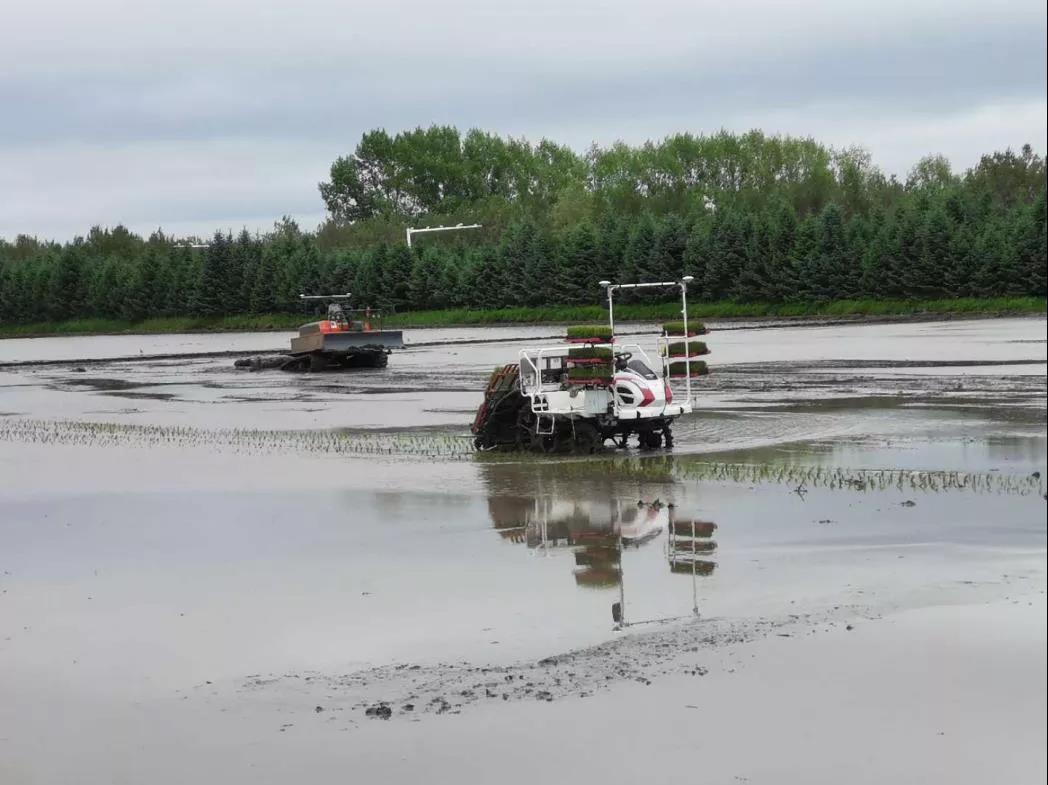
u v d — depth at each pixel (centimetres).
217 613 1712
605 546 1983
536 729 1233
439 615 1644
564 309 12938
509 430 3158
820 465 2634
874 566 1752
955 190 12362
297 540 2158
